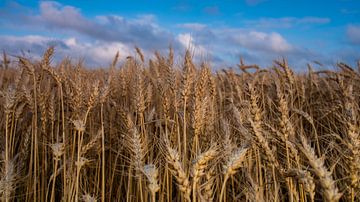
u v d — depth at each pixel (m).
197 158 3.03
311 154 2.86
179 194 4.96
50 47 6.42
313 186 2.92
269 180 4.32
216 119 5.83
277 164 3.74
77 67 7.93
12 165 4.39
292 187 3.63
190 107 4.87
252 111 4.42
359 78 9.34
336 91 8.59
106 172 6.60
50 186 6.45
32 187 6.01
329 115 7.65
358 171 3.24
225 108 7.52
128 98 7.40
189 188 3.09
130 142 4.04
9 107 5.33
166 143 3.37
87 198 4.35
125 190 6.07
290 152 3.89
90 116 6.80
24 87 6.27
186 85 4.69
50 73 6.35
